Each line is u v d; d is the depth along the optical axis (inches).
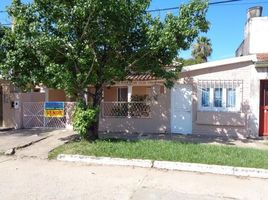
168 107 572.7
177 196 264.7
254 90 533.6
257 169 329.4
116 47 446.3
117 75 452.4
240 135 538.3
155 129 577.3
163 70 474.3
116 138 491.5
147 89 596.7
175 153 378.0
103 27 424.8
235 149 407.8
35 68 448.8
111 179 309.7
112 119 592.7
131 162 362.9
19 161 382.6
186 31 422.6
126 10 418.0
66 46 423.5
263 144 478.3
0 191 271.1
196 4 429.1
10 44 453.4
